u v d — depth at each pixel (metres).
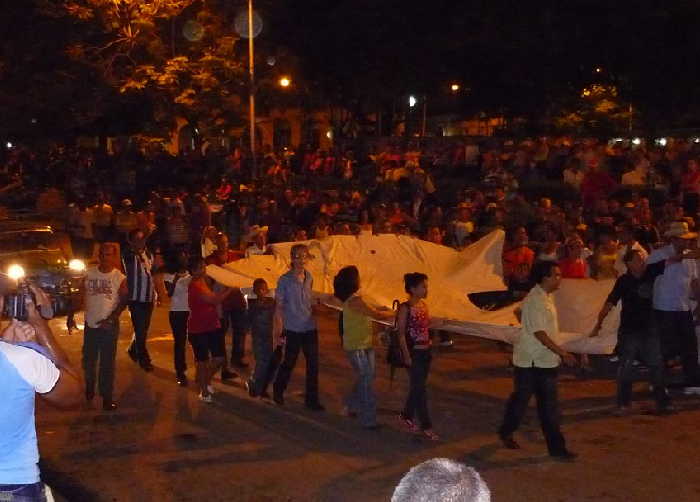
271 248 13.82
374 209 19.94
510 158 24.97
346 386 12.05
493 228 17.50
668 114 28.73
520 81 29.30
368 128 41.47
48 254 17.30
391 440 9.64
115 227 23.28
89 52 37.12
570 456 8.94
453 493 2.64
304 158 32.38
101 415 10.70
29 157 45.53
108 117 39.94
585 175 20.38
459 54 29.69
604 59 27.58
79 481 8.48
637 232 14.02
